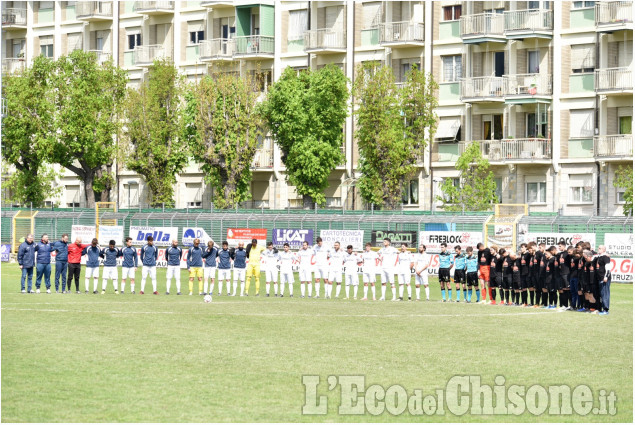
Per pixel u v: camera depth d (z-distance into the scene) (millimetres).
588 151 64188
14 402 18781
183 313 34500
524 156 65312
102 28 83812
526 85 65875
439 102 69688
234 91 70625
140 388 20188
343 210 61406
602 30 62469
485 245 54625
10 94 75875
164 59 75250
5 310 34875
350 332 29312
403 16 71062
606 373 22531
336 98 68938
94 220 69375
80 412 18047
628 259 51531
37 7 86812
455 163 65375
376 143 66375
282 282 45062
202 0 76875
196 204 80000
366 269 43438
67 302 38656
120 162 75250
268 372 22125
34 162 78188
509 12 65750
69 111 75062
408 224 58094
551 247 38312
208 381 21000
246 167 71625
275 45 75750
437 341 27406
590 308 36875
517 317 34594
